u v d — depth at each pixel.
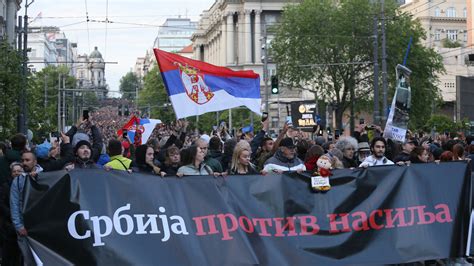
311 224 9.70
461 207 10.41
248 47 113.62
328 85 63.44
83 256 8.84
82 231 8.88
